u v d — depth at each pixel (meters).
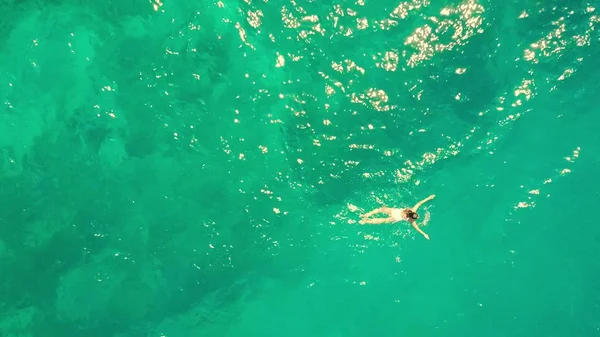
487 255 16.81
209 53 17.25
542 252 16.64
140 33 17.42
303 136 17.09
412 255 16.92
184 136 17.17
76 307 16.95
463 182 17.05
